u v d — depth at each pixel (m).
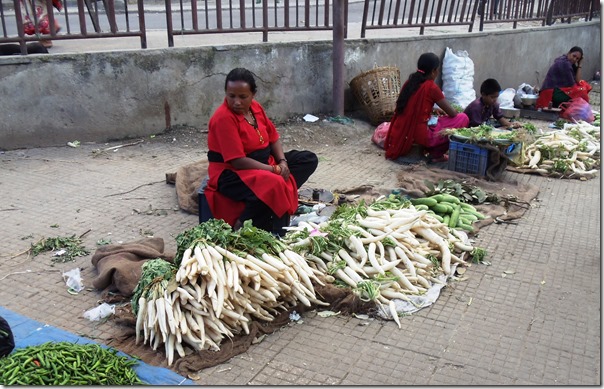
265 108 8.02
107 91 6.95
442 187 5.59
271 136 4.73
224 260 3.40
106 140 7.11
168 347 3.14
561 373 3.14
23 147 6.69
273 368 3.14
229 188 4.42
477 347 3.36
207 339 3.20
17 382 2.71
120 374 2.95
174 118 7.47
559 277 4.20
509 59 10.98
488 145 6.14
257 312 3.44
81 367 2.88
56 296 3.82
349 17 14.76
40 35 6.54
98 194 5.57
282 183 4.30
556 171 6.57
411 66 9.39
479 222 5.06
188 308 3.23
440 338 3.45
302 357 3.25
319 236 4.05
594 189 6.17
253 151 4.48
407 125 6.73
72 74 6.71
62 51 7.30
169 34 7.24
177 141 7.28
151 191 5.70
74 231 4.77
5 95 6.44
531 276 4.21
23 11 8.18
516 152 6.27
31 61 6.47
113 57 6.88
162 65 7.19
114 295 3.78
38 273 4.10
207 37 8.96
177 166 6.46
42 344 3.06
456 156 6.43
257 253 3.57
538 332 3.52
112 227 4.87
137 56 7.01
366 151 7.38
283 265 3.52
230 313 3.25
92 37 6.80
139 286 3.42
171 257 4.12
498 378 3.09
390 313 3.65
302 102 8.33
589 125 8.02
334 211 4.89
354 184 6.10
